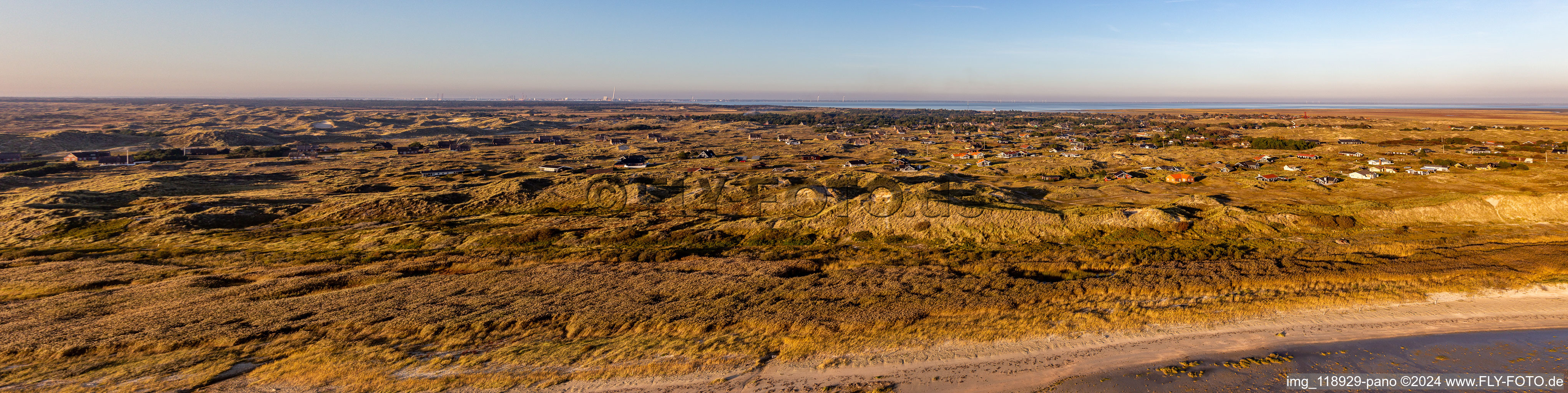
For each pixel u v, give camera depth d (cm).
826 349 2367
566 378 2145
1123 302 2902
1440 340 2409
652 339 2520
